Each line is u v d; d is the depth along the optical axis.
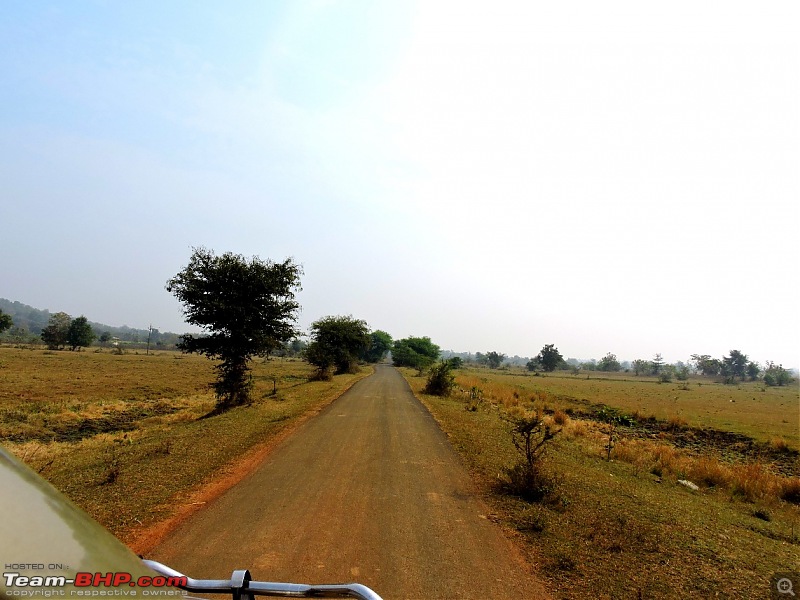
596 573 5.10
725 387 86.94
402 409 19.08
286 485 7.98
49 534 0.85
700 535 6.57
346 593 1.83
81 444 14.45
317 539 5.73
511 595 4.59
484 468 9.58
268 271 19.91
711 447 23.30
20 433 17.22
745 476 12.91
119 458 9.75
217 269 19.25
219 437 12.01
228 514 6.48
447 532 6.12
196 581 1.84
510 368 152.62
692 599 4.67
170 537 5.63
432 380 28.94
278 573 4.84
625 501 8.01
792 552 6.47
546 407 32.69
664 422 29.73
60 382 35.38
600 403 39.22
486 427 15.44
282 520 6.32
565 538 6.04
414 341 96.62
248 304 19.50
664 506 8.08
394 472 9.05
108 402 25.58
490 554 5.50
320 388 28.73
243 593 1.81
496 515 6.84
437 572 5.00
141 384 36.75
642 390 62.00
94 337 92.94
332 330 40.91
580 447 15.11
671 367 117.44
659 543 6.04
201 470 8.68
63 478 8.31
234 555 5.21
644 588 4.82
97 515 6.28
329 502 7.14
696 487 11.98
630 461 14.24
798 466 19.83
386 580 4.79
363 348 51.09
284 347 21.33
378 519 6.50
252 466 9.21
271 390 28.56
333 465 9.46
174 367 58.91
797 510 11.30
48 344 89.62
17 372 41.28
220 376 20.78
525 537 6.05
